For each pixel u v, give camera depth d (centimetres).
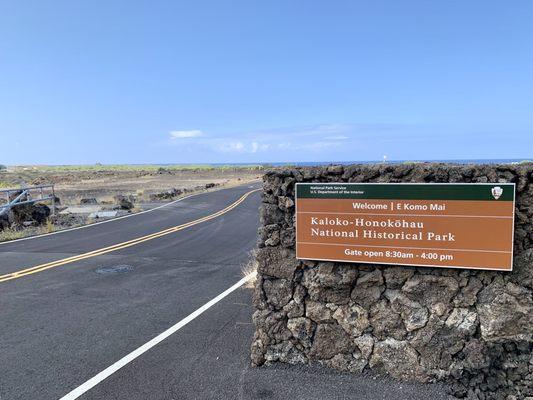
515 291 432
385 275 472
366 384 462
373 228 471
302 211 491
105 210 2391
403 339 468
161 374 503
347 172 480
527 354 429
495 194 430
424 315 461
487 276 442
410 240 459
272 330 507
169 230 1692
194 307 742
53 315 710
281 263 505
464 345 448
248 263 1057
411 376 464
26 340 609
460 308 451
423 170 459
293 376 484
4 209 1748
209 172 9744
